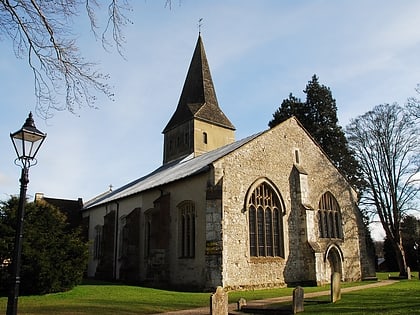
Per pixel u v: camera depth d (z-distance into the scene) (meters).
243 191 22.33
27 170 8.84
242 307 13.58
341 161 40.12
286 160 25.44
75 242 18.97
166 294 18.39
